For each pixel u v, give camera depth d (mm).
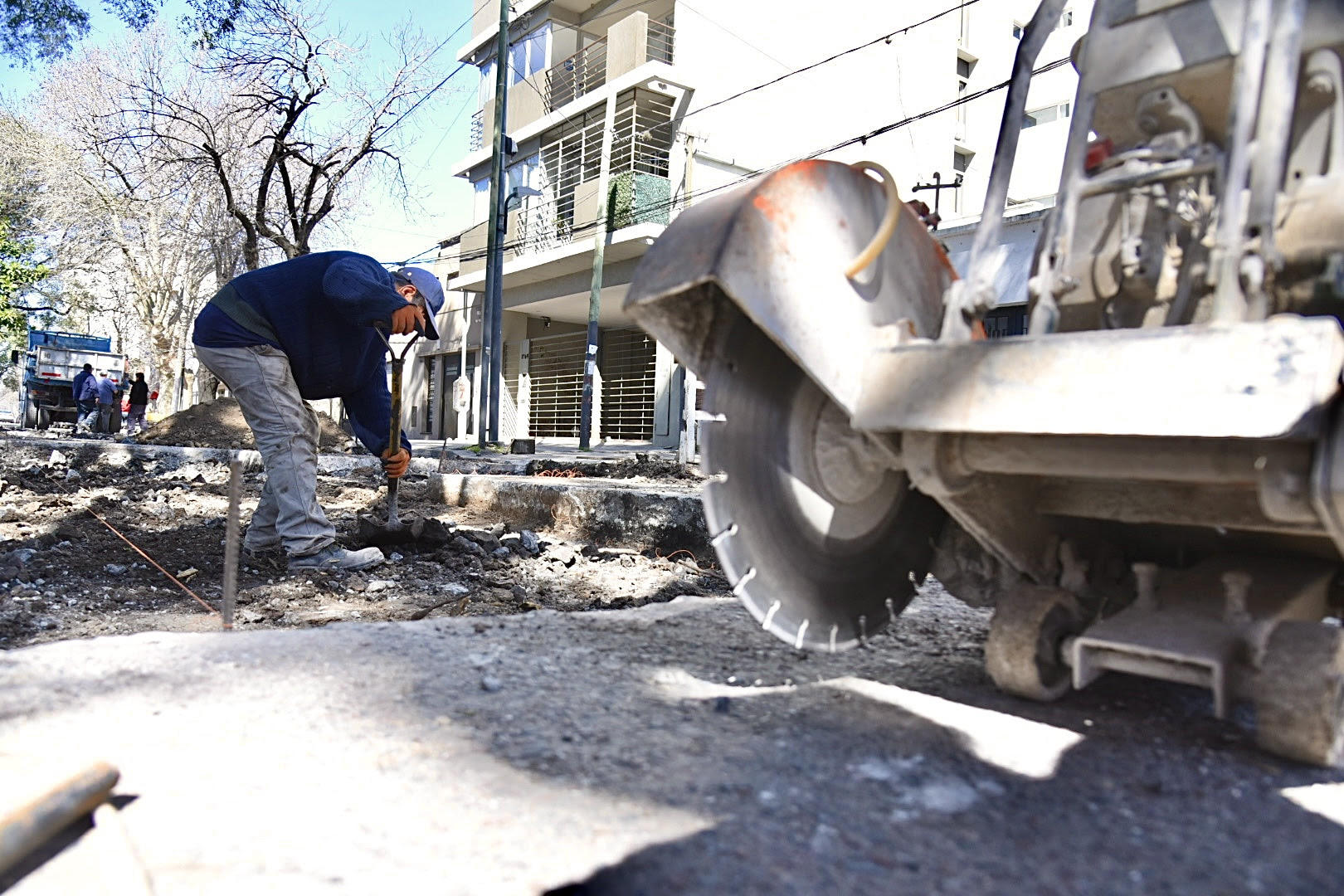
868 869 1610
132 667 2596
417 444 22094
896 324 2359
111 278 39406
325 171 22141
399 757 2051
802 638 2490
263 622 4137
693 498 6414
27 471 9297
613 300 22484
